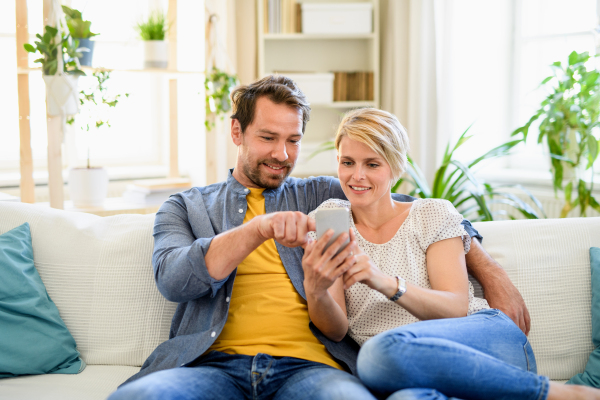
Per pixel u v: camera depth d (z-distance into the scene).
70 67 2.53
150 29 2.87
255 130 1.54
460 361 1.09
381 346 1.09
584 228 1.65
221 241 1.30
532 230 1.65
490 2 3.40
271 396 1.29
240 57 3.61
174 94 3.18
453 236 1.42
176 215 1.52
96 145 3.98
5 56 3.60
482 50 3.41
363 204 1.44
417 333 1.14
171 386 1.11
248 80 3.63
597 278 1.54
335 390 1.11
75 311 1.58
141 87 4.09
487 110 3.48
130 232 1.66
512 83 3.51
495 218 3.35
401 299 1.29
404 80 3.54
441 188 2.60
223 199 1.58
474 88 3.41
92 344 1.56
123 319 1.57
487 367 1.10
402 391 1.05
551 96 2.72
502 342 1.26
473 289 1.51
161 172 3.97
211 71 2.99
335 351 1.39
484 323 1.28
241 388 1.29
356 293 1.43
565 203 2.76
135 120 4.11
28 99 2.61
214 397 1.18
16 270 1.52
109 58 3.84
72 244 1.63
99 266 1.60
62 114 2.46
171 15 3.00
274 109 1.53
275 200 1.60
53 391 1.36
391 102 3.68
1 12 3.55
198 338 1.37
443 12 3.28
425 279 1.43
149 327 1.57
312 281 1.25
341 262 1.24
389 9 3.62
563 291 1.56
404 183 3.45
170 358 1.37
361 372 1.13
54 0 2.43
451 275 1.39
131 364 1.55
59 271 1.60
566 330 1.53
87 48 2.63
